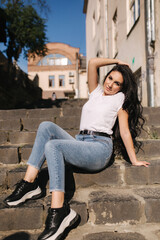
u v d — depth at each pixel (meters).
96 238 1.65
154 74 5.38
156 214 1.87
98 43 12.59
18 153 2.58
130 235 1.69
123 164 2.30
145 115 3.55
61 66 32.38
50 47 33.06
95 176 2.21
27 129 3.54
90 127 2.06
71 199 1.95
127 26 7.55
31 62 32.88
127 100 2.13
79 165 1.93
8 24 16.59
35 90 22.02
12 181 2.16
